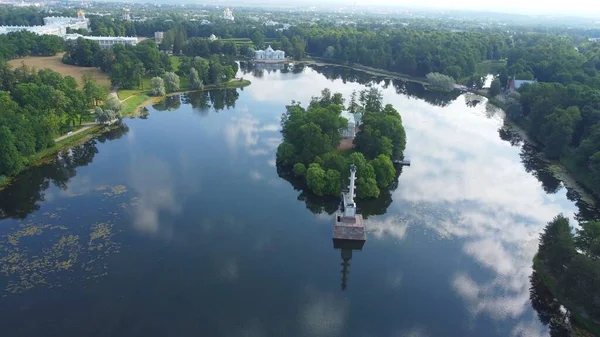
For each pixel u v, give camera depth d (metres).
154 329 86.12
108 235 116.50
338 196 142.12
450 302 97.75
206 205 135.62
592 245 98.94
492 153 191.25
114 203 134.00
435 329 89.81
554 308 96.31
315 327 88.94
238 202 138.75
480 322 92.19
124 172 157.88
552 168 177.38
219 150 182.75
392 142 171.50
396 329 89.44
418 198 146.88
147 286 98.06
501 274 107.81
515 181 163.50
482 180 162.75
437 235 124.62
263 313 92.12
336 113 179.25
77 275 100.19
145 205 133.75
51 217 124.38
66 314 88.75
